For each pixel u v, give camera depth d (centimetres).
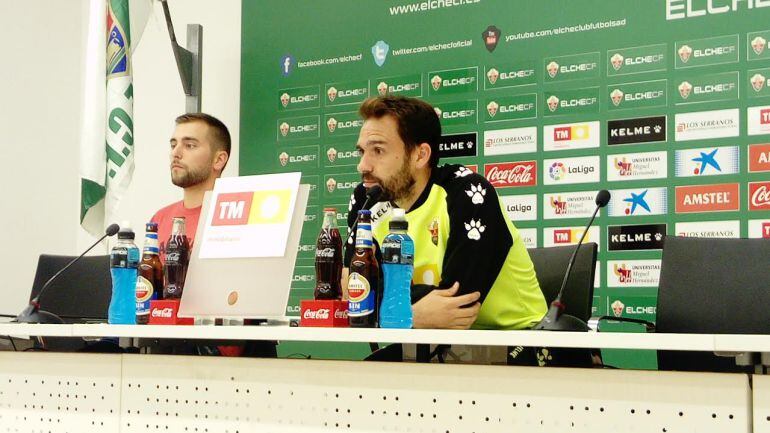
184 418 172
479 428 141
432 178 224
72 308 282
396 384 150
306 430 158
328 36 373
